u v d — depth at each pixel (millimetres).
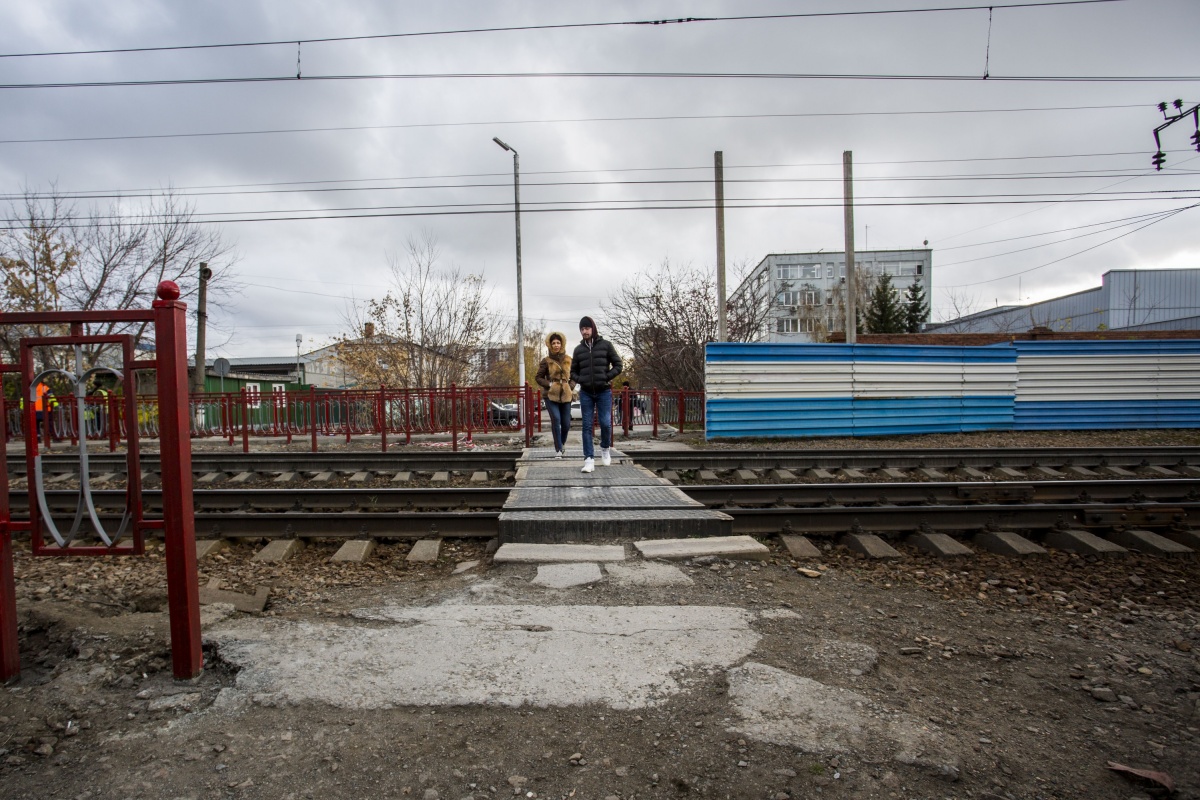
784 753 2529
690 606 4102
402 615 3922
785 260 73562
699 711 2814
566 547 5344
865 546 5742
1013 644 3754
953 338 16750
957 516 6215
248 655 3291
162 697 2945
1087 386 16266
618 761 2490
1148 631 4043
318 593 4590
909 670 3332
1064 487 7770
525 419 14383
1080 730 2816
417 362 24484
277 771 2418
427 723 2723
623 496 6719
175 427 3039
